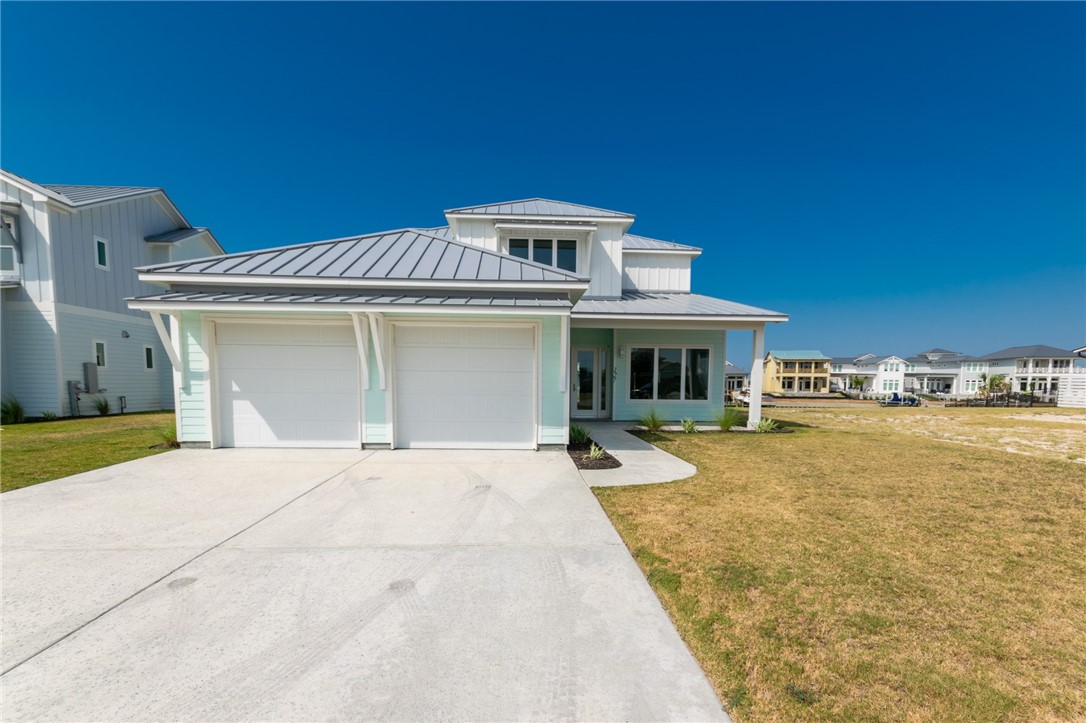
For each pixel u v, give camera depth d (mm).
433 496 5051
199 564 3305
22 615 2619
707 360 12367
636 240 15023
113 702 1970
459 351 7578
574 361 12812
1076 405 29047
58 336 13211
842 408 26453
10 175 12875
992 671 2283
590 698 2031
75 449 7543
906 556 3682
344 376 7516
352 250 8484
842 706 2018
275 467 6312
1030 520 4598
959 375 59812
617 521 4352
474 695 2035
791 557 3607
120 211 15383
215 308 6457
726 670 2238
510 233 12234
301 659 2260
